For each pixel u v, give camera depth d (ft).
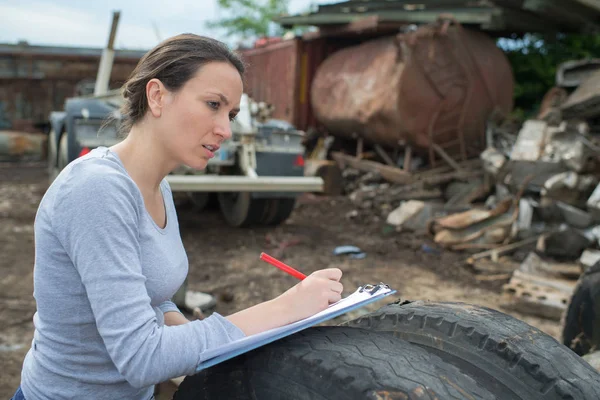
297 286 3.77
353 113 27.76
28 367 3.97
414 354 3.42
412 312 4.31
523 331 3.99
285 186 18.07
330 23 31.42
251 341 3.34
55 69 42.11
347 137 31.48
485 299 14.43
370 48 28.81
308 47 33.81
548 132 19.70
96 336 3.69
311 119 34.27
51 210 3.49
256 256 17.49
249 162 18.53
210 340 3.42
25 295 13.75
